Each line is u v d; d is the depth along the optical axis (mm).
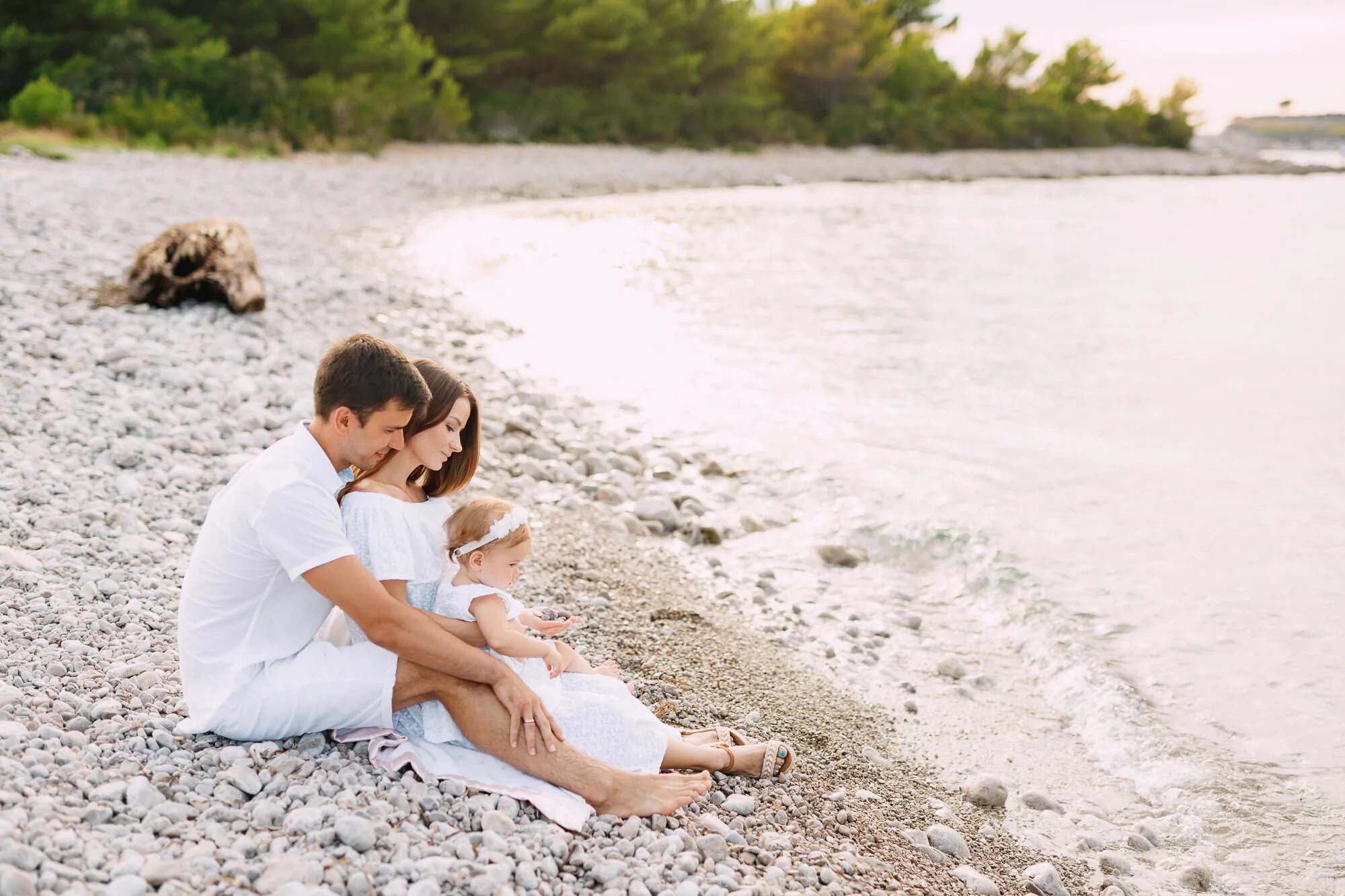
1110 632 5844
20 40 26984
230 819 3025
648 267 18125
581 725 3590
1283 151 91562
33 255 10680
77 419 6691
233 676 3383
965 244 24266
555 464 7742
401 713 3498
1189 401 10609
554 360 11062
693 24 44906
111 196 16031
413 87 35094
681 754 3850
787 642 5633
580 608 5523
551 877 3047
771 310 14766
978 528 7098
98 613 4391
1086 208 36625
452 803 3291
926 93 59500
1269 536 7113
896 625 5984
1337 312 16484
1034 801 4395
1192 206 39188
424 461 3488
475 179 29547
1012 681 5496
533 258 17906
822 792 4086
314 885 2766
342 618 3676
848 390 10602
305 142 30047
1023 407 10211
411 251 17188
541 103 40156
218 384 7883
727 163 41375
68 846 2725
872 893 3391
